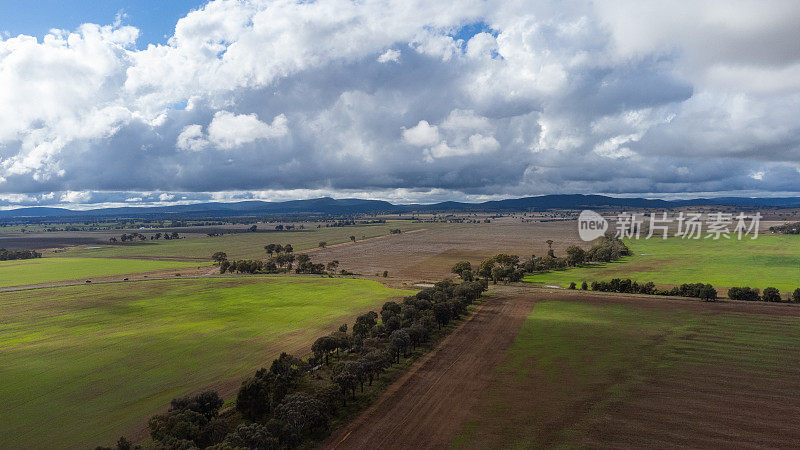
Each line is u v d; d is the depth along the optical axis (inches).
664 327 3784.5
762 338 3398.1
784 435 2036.2
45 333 4028.1
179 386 2751.0
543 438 2025.1
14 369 3070.9
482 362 3016.7
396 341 3063.5
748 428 2100.1
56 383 2817.4
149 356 3319.4
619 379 2684.5
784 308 4343.0
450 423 2177.7
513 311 4488.2
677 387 2556.6
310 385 2496.3
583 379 2696.9
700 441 1995.6
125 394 2640.3
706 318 4037.9
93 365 3134.8
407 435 2075.5
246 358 3253.0
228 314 4682.6
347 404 2404.0
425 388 2596.0
